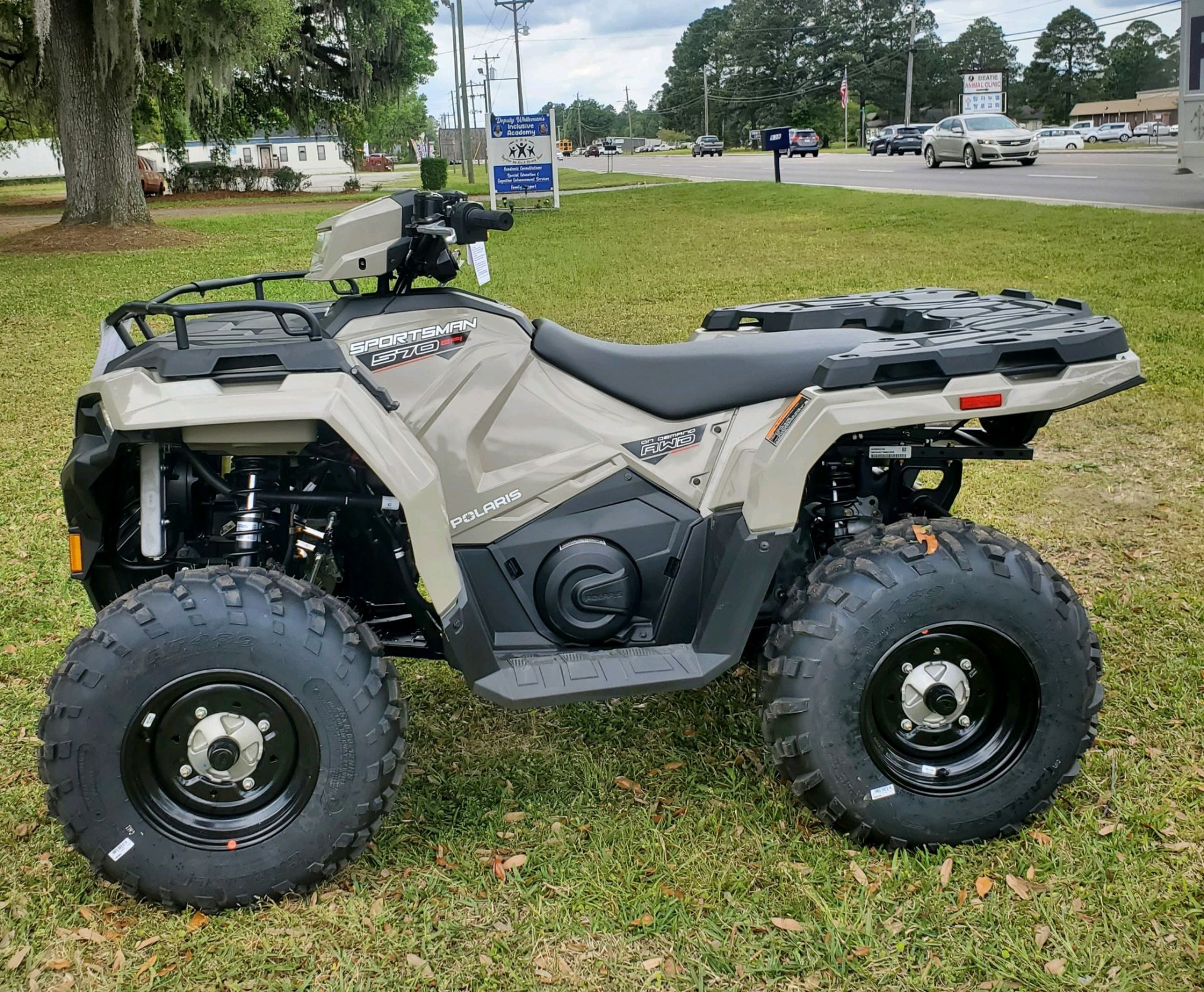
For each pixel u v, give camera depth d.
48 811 2.60
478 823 2.97
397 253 2.79
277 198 36.94
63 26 20.20
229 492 2.77
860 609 2.64
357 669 2.55
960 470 3.38
